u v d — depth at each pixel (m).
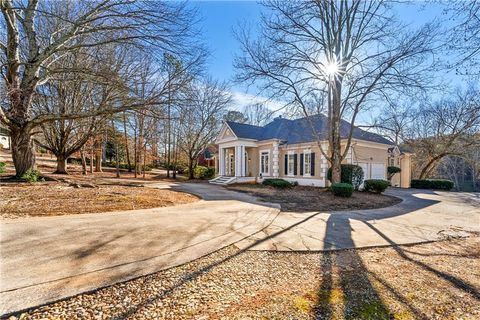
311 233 6.07
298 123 20.91
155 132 25.95
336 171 13.04
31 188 9.45
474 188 30.41
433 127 23.39
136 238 4.98
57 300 2.70
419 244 5.45
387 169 20.00
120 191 10.66
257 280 3.52
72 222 5.96
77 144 19.56
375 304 2.94
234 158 22.75
